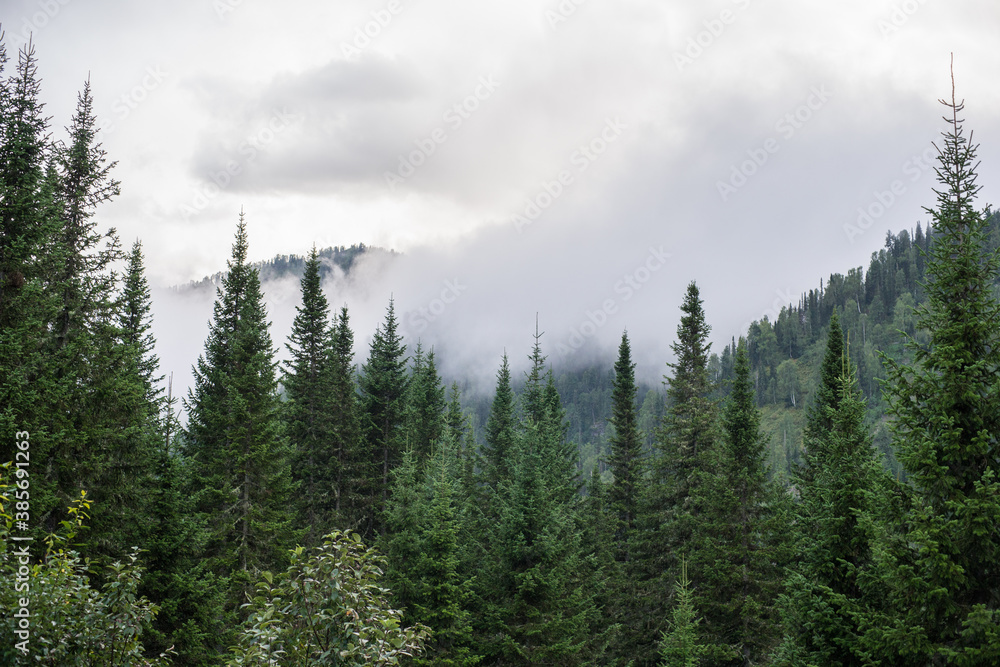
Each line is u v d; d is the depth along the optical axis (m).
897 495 14.73
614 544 43.81
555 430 53.34
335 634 8.12
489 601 28.28
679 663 24.73
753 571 28.28
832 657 17.11
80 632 8.89
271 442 32.59
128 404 22.42
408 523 31.09
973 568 13.69
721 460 30.27
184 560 24.34
